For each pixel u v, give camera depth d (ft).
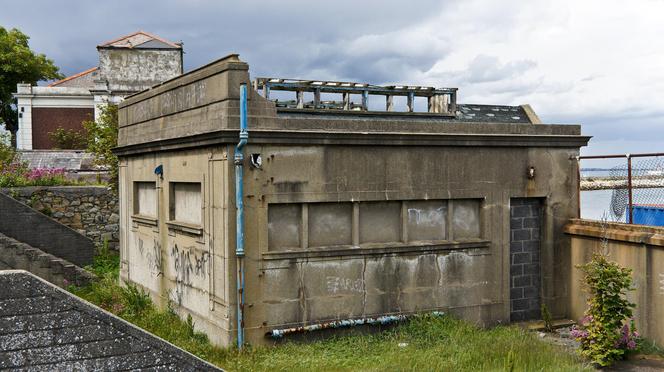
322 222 36.60
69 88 122.11
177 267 41.22
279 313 34.99
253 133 33.55
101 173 86.02
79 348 14.53
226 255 34.04
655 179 39.73
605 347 32.42
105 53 122.11
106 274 57.88
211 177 35.63
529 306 43.04
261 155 34.27
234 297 34.01
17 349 14.01
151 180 45.80
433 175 39.09
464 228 40.68
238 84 33.78
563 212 43.29
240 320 33.83
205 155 36.37
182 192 41.24
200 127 36.76
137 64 123.44
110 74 122.21
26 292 14.07
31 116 120.88
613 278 32.91
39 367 14.19
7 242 52.70
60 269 53.57
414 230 39.04
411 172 38.45
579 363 32.04
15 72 138.10
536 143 41.83
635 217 50.62
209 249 36.14
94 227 67.00
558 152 43.04
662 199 39.34
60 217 65.87
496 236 41.09
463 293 40.06
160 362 15.30
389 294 37.86
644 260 37.40
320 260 36.04
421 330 36.70
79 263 63.10
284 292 35.12
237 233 33.73
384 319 37.17
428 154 38.93
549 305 42.91
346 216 37.24
